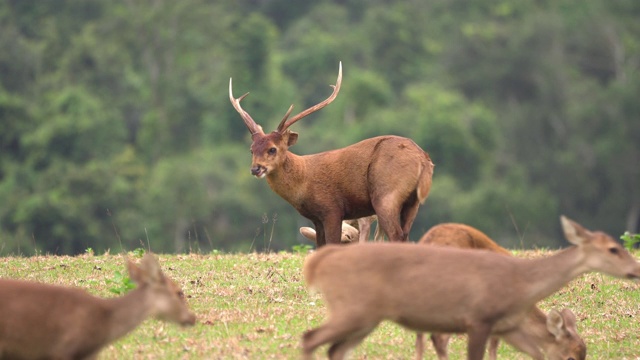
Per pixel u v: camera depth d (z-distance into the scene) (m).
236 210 98.25
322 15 158.00
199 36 135.88
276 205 99.56
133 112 129.12
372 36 149.00
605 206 120.81
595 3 151.50
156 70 132.50
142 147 121.50
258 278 32.66
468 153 117.56
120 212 96.81
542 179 122.69
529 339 23.62
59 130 109.62
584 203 123.00
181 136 125.88
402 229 33.03
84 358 21.73
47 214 91.69
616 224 119.69
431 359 26.12
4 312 21.06
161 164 107.75
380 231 34.38
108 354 25.11
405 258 22.39
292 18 168.25
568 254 23.11
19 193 99.31
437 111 120.38
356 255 22.33
